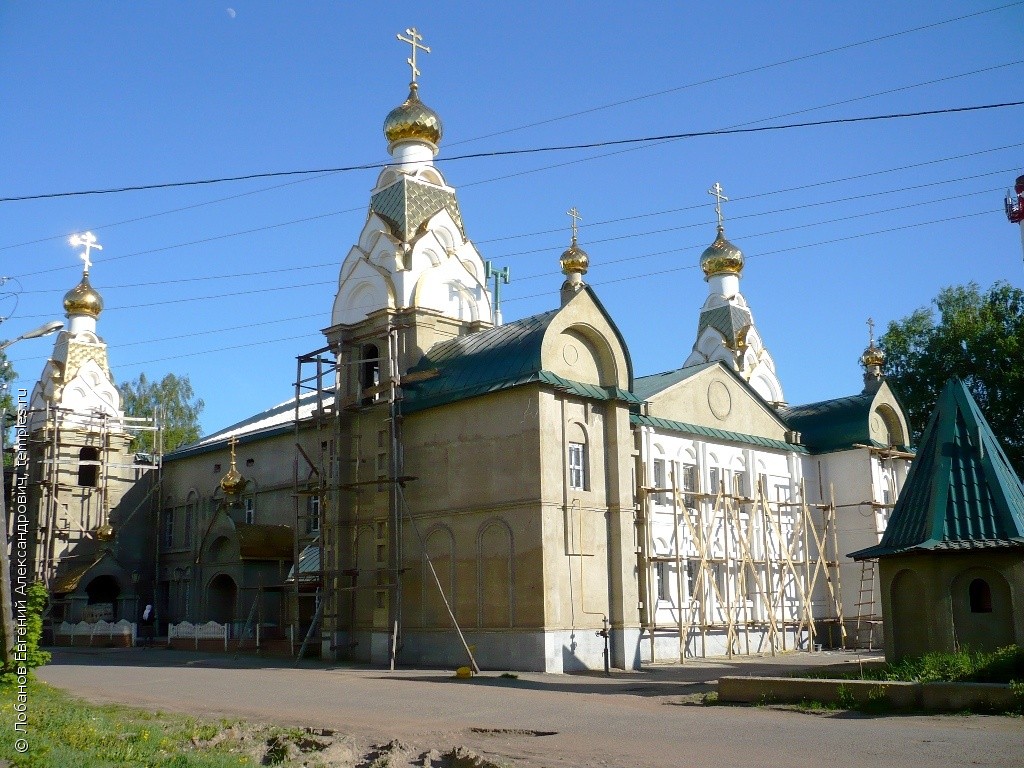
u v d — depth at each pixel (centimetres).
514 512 3578
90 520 5981
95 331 6359
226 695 2602
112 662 4038
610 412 3881
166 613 5994
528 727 1959
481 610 3616
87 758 1429
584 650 3550
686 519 4169
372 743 1756
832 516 4959
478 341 3994
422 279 4259
